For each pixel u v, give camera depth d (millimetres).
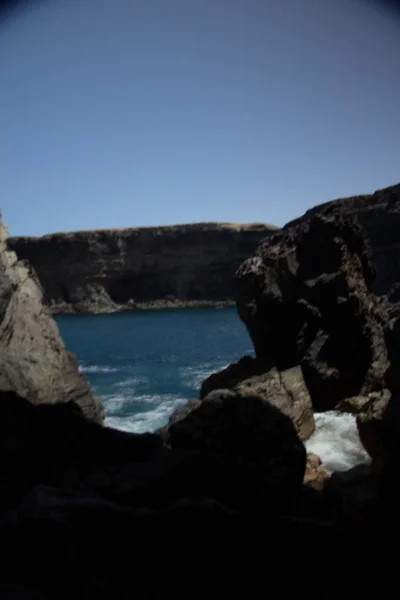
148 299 85688
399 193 54312
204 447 10094
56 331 13773
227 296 84312
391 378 6723
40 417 9172
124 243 84625
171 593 4094
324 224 19344
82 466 8023
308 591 4094
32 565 4160
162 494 6043
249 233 83562
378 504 5582
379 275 53188
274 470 7992
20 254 84062
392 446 5602
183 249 84875
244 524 4566
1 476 7004
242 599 4066
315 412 16812
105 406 20438
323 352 17750
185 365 30391
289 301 19016
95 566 4188
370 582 4090
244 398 11328
